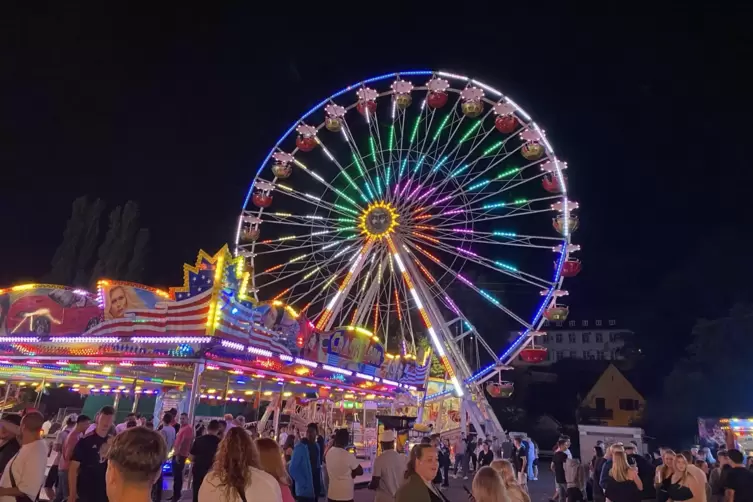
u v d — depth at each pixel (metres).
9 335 14.96
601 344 66.50
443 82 22.30
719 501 8.13
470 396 23.67
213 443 7.66
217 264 12.34
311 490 7.30
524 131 21.98
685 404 36.81
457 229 22.94
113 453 2.64
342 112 24.06
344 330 17.22
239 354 13.27
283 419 19.08
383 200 23.70
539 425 52.53
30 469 4.79
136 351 13.13
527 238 22.48
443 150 23.36
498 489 4.25
